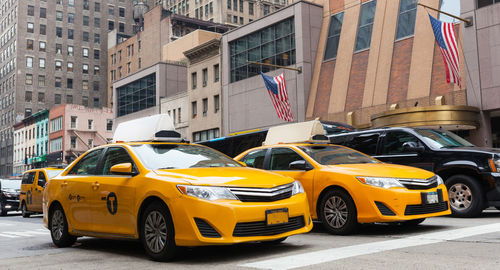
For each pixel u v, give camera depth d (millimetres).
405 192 6895
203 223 5250
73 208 7031
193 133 44125
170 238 5434
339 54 31953
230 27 75938
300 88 33031
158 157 6355
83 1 93500
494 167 8867
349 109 30109
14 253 7012
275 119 34969
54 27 89688
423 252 5430
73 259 6137
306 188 7785
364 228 8109
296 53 33562
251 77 37562
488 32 23453
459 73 22344
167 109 48094
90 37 93188
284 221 5559
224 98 40156
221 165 6434
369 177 7035
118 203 6180
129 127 10781
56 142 70000
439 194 7293
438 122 22641
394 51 28625
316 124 10922
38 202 17203
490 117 24312
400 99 27375
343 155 8227
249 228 5359
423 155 9547
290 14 34312
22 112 85062
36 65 87250
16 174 82938
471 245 5766
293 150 8352
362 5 31547
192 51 43719
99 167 6879
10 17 89938
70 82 90125
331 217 7480
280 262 5168
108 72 91812
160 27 74812
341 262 5012
